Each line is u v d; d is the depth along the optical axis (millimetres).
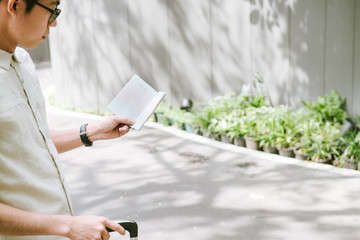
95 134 2051
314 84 7176
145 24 8516
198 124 7484
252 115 7172
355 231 4258
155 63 8555
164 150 6707
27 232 1468
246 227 4387
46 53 17484
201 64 8156
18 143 1536
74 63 9602
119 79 8906
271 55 7520
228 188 5301
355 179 5453
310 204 4836
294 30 7246
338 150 6148
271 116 6922
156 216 4672
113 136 2105
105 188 5426
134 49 8680
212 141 7070
